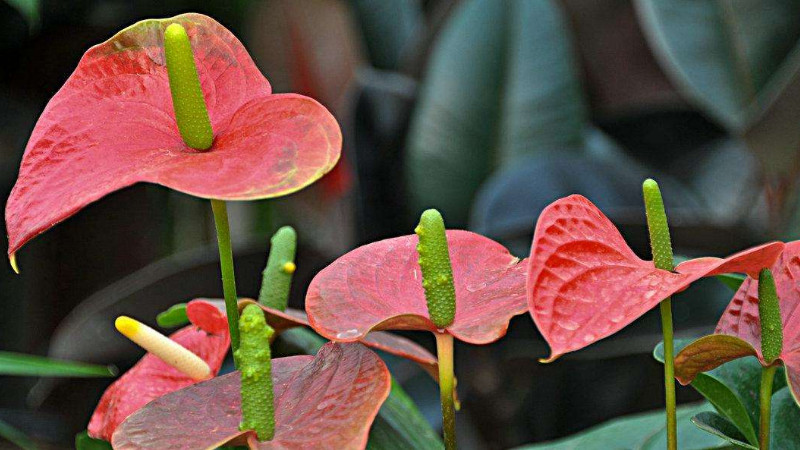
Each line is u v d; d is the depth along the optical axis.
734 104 2.81
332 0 3.01
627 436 1.54
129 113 1.32
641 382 2.87
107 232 3.13
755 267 1.31
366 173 3.14
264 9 3.02
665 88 3.19
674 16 2.87
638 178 2.90
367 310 1.33
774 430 1.42
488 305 1.33
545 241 1.26
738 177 3.12
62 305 3.14
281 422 1.29
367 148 3.17
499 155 3.12
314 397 1.30
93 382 2.80
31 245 3.07
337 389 1.29
